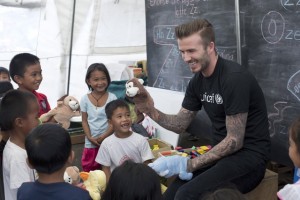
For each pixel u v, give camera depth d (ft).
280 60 6.91
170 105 10.32
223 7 8.22
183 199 5.39
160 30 10.59
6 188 4.89
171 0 9.96
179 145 10.26
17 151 4.77
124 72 12.57
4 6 12.94
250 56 7.56
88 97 8.84
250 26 7.48
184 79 9.87
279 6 6.79
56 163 3.94
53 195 3.84
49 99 14.05
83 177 5.60
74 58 14.52
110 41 14.89
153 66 11.12
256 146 5.90
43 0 13.47
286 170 8.47
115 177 3.58
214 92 5.98
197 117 9.57
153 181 3.55
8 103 4.92
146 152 7.27
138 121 9.66
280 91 7.00
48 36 13.82
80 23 14.34
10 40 13.24
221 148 5.64
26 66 7.13
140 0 14.97
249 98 5.71
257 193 6.35
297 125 4.32
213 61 5.88
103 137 8.32
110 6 14.57
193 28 5.65
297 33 6.51
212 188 5.22
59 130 4.10
